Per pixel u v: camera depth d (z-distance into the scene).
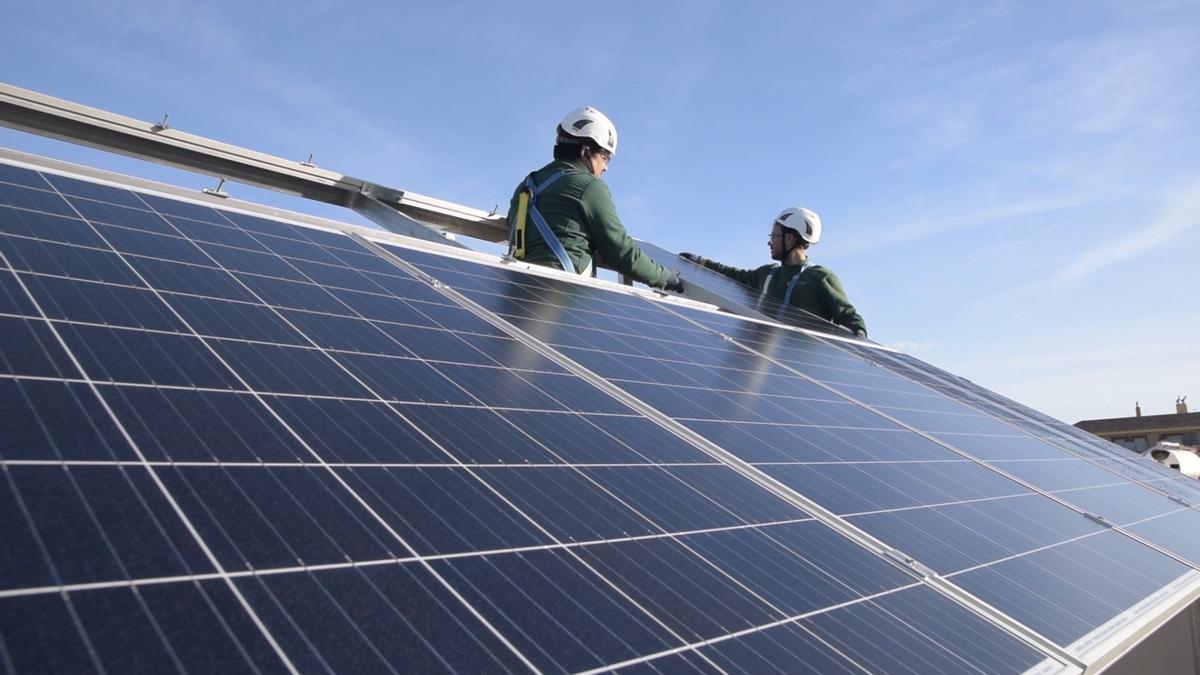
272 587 2.03
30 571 1.77
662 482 3.67
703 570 3.01
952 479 5.57
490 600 2.35
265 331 3.56
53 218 3.83
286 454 2.65
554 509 3.04
